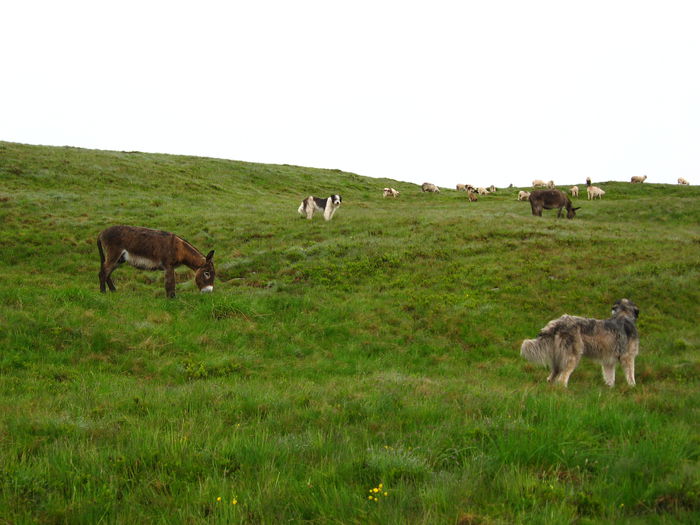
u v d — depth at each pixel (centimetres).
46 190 3344
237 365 1058
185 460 491
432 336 1381
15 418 615
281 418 657
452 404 732
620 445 527
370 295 1669
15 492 412
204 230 2641
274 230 2617
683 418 675
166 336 1155
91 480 442
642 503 406
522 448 503
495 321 1466
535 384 987
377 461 482
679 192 5131
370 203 4597
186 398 755
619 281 1734
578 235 2392
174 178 4353
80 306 1222
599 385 984
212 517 385
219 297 1416
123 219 2750
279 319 1387
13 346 1002
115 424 614
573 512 387
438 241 2309
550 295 1642
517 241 2284
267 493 417
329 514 388
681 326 1458
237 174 5344
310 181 5684
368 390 847
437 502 398
